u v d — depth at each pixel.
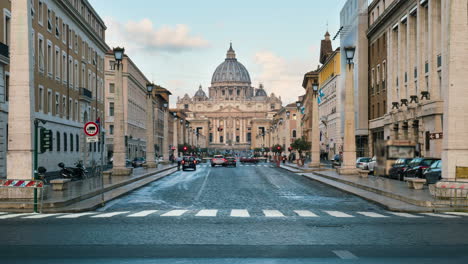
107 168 61.09
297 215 16.94
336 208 19.59
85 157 58.56
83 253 10.15
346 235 12.41
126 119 86.19
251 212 17.94
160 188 30.56
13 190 19.00
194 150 122.56
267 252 10.25
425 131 42.25
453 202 19.55
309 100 116.31
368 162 46.22
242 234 12.62
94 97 63.38
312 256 9.81
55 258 9.66
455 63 21.25
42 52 44.19
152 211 18.31
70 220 15.34
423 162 32.78
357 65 65.25
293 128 158.00
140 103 103.75
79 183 30.67
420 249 10.50
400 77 50.16
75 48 54.88
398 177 35.12
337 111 83.25
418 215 17.00
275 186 32.22
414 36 47.22
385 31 55.97
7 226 13.95
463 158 21.12
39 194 18.91
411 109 45.22
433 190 21.11
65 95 51.16
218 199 23.52
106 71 85.00
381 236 12.23
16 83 19.81
